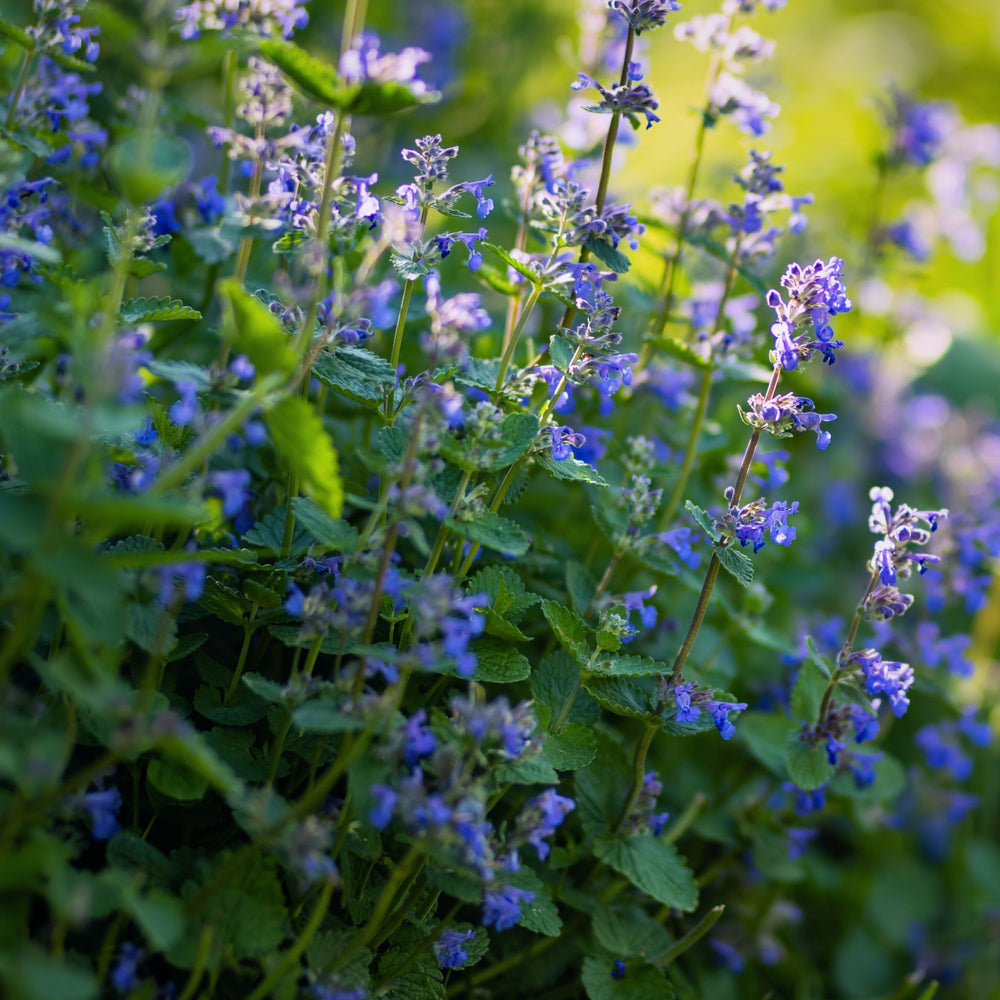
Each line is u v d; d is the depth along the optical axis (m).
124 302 2.95
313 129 3.06
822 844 5.33
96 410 1.95
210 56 2.18
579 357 3.05
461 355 2.42
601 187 3.29
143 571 2.51
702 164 6.96
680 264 4.72
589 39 4.73
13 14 4.98
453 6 8.62
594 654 2.98
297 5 3.63
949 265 10.73
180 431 2.79
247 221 2.93
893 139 5.92
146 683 2.27
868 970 4.82
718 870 4.00
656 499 3.36
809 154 10.86
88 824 2.61
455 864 2.27
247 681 2.45
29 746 2.08
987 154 7.45
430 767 2.37
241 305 2.19
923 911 5.16
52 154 3.48
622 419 4.37
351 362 2.84
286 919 2.45
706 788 4.24
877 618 3.15
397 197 3.01
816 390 5.70
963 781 5.81
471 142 8.04
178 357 4.07
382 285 2.30
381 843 2.83
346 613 2.40
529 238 4.05
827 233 6.47
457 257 5.25
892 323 6.98
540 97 9.13
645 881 3.10
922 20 13.05
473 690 2.38
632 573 4.02
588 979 3.04
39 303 2.02
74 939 2.46
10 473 2.69
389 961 2.75
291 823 2.24
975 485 6.46
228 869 2.27
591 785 3.30
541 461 2.95
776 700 4.60
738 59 3.99
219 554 2.24
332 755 2.78
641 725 4.08
